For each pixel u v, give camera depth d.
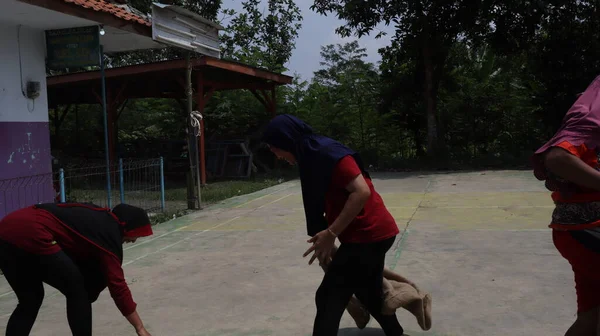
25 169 7.79
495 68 20.55
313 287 4.68
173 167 16.94
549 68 17.36
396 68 19.48
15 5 6.51
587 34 16.86
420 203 9.51
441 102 19.39
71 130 21.45
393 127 20.05
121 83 16.08
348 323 3.79
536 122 18.58
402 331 3.32
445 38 17.55
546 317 3.70
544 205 8.55
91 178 13.34
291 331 3.69
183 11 9.29
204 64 12.80
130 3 17.84
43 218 2.89
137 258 6.11
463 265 5.13
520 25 16.52
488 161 16.81
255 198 11.36
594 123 2.27
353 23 17.62
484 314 3.81
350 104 20.17
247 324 3.87
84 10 7.34
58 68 8.23
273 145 2.82
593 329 2.45
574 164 2.22
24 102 7.81
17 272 2.95
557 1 15.61
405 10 16.89
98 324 4.01
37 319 4.16
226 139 17.62
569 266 4.93
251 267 5.47
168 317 4.09
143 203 10.38
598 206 2.30
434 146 17.61
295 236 6.98
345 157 2.66
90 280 3.13
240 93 18.89
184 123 18.70
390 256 5.60
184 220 8.77
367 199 2.61
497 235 6.42
